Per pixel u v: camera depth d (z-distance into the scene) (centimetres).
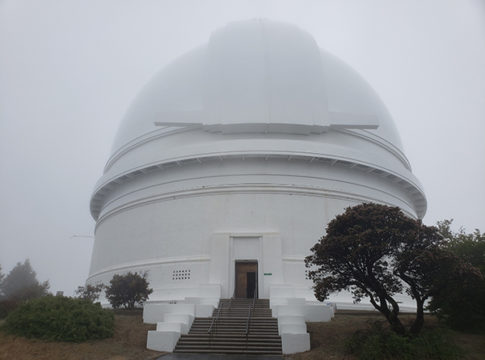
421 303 1578
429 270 1520
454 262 1477
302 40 3266
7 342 1591
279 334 1750
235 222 2772
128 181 3306
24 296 3572
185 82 3403
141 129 3478
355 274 1662
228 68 3072
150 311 2052
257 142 2839
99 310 1875
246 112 2923
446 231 2248
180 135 3198
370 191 3095
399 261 1576
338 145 3027
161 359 1501
